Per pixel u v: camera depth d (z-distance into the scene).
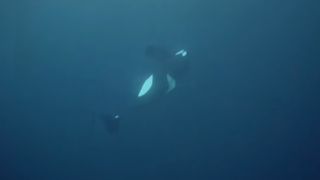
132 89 6.61
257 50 6.16
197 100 6.11
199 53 6.34
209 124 5.94
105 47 7.24
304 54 5.88
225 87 6.06
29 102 7.17
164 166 5.80
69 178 6.05
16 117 7.04
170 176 5.69
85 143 6.40
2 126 6.95
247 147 5.64
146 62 6.82
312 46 5.88
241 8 6.64
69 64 7.32
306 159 5.32
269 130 5.65
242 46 6.26
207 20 6.73
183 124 6.06
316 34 5.93
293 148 5.45
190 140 5.92
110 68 6.98
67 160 6.28
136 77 6.71
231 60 6.19
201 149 5.81
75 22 7.74
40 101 7.12
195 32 6.65
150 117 6.25
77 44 7.49
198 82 6.16
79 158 6.25
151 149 6.02
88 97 6.82
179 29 6.80
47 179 6.14
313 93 5.63
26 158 6.46
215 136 5.85
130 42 7.10
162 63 4.79
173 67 4.77
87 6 7.79
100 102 6.68
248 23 6.45
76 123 6.67
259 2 6.55
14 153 6.57
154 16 7.16
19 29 7.95
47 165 6.30
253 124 5.76
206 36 6.54
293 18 6.19
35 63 7.58
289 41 6.05
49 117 6.88
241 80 6.04
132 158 5.99
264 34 6.25
